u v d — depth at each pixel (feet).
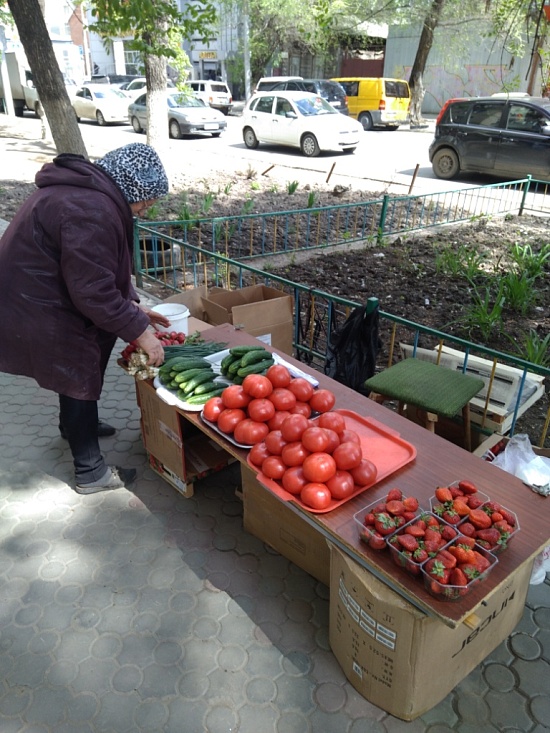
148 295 19.81
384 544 6.09
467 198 36.96
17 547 9.32
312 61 107.24
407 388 9.82
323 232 29.55
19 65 75.36
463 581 5.49
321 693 7.13
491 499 6.84
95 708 6.98
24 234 8.45
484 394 10.95
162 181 8.79
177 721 6.83
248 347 9.27
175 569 8.93
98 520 9.90
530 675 7.36
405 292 20.93
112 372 14.98
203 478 10.93
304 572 8.88
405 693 6.52
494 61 76.69
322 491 6.66
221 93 90.12
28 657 7.58
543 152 36.88
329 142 49.03
